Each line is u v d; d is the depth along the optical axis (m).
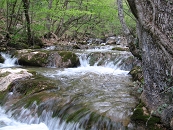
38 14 14.17
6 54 10.87
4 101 5.55
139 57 3.94
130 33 4.05
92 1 16.47
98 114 4.16
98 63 9.93
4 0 11.71
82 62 10.11
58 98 5.09
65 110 4.59
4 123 4.74
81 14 16.27
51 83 6.16
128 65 9.03
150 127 3.46
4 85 6.09
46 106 4.88
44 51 10.24
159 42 3.04
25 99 5.33
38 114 4.83
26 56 9.66
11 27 13.24
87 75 7.67
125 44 16.77
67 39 18.00
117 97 5.11
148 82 3.73
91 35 22.78
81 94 5.40
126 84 6.36
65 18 18.14
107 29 23.64
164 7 3.10
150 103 3.71
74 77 7.28
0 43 11.91
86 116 4.21
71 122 4.27
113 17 18.50
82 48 14.21
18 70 7.02
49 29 16.75
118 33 23.98
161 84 3.45
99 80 6.89
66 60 9.44
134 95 5.24
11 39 12.33
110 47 14.51
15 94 5.71
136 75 6.92
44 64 9.40
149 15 3.20
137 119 3.64
